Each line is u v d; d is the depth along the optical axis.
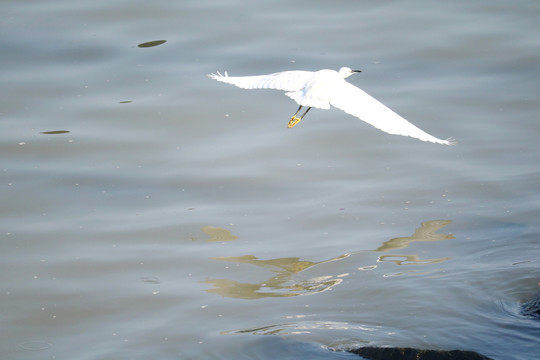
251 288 12.05
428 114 17.48
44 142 16.75
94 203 14.86
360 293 11.70
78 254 13.23
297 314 11.18
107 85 18.83
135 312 11.51
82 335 10.97
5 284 12.32
